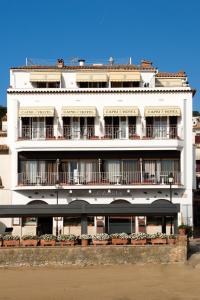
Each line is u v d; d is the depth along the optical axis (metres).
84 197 51.53
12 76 54.03
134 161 52.12
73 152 51.88
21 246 34.28
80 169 51.88
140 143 51.12
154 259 34.44
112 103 52.19
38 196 51.66
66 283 30.20
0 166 52.06
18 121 51.94
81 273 32.56
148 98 52.19
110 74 54.03
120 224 50.34
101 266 34.16
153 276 31.59
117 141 51.25
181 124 51.91
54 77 53.75
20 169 51.88
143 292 28.16
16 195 51.66
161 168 51.97
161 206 37.19
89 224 50.28
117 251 34.41
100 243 34.81
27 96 52.09
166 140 51.09
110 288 29.02
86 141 51.22
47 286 29.56
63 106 52.03
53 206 37.12
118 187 51.03
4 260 33.94
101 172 51.56
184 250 34.59
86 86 54.22
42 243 34.59
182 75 56.34
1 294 28.03
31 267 33.88
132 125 52.22
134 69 54.34
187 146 51.62
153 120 52.25
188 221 50.84
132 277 31.45
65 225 50.22
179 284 29.77
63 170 51.88
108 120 52.34
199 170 66.06
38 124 52.25
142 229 50.16
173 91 52.09
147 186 51.00
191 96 52.06
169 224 50.00
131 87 53.12
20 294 27.97
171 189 48.72
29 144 51.12
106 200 51.50
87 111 51.62
